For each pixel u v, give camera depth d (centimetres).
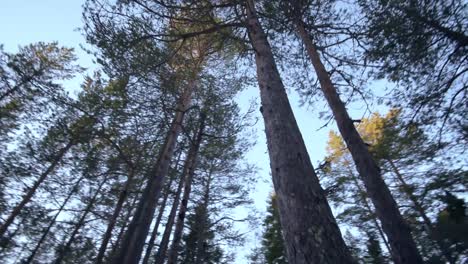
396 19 674
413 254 499
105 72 818
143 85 910
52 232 1336
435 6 630
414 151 958
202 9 768
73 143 1109
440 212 878
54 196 1312
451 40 672
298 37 924
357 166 649
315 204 320
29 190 1348
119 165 1101
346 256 274
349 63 835
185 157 1273
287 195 336
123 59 772
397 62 725
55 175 1390
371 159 641
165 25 813
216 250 1573
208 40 977
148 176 937
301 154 384
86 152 1095
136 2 714
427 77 718
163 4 716
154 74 859
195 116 1066
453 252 795
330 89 772
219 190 1434
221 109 1027
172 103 948
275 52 945
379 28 709
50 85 1043
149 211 761
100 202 1314
